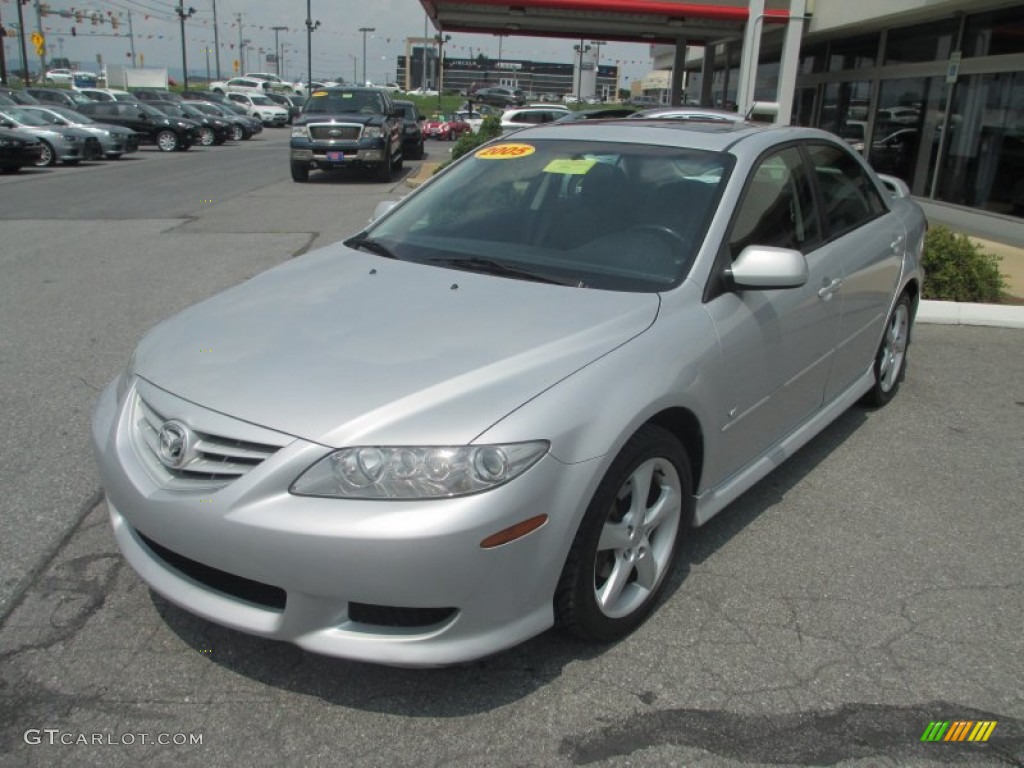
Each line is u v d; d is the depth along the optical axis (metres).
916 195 14.55
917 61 14.45
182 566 2.79
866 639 3.12
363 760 2.51
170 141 29.95
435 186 4.39
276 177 20.25
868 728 2.69
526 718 2.69
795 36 14.23
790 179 4.11
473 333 2.95
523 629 2.65
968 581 3.52
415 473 2.45
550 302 3.19
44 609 3.15
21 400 5.17
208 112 39.00
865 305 4.66
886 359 5.36
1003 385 5.95
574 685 2.84
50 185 17.83
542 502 2.56
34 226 12.04
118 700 2.72
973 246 8.29
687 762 2.53
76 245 10.52
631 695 2.80
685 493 3.26
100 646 2.96
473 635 2.56
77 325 6.84
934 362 6.44
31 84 55.25
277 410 2.60
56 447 4.51
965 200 13.08
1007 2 11.59
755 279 3.33
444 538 2.41
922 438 5.00
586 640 2.97
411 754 2.54
